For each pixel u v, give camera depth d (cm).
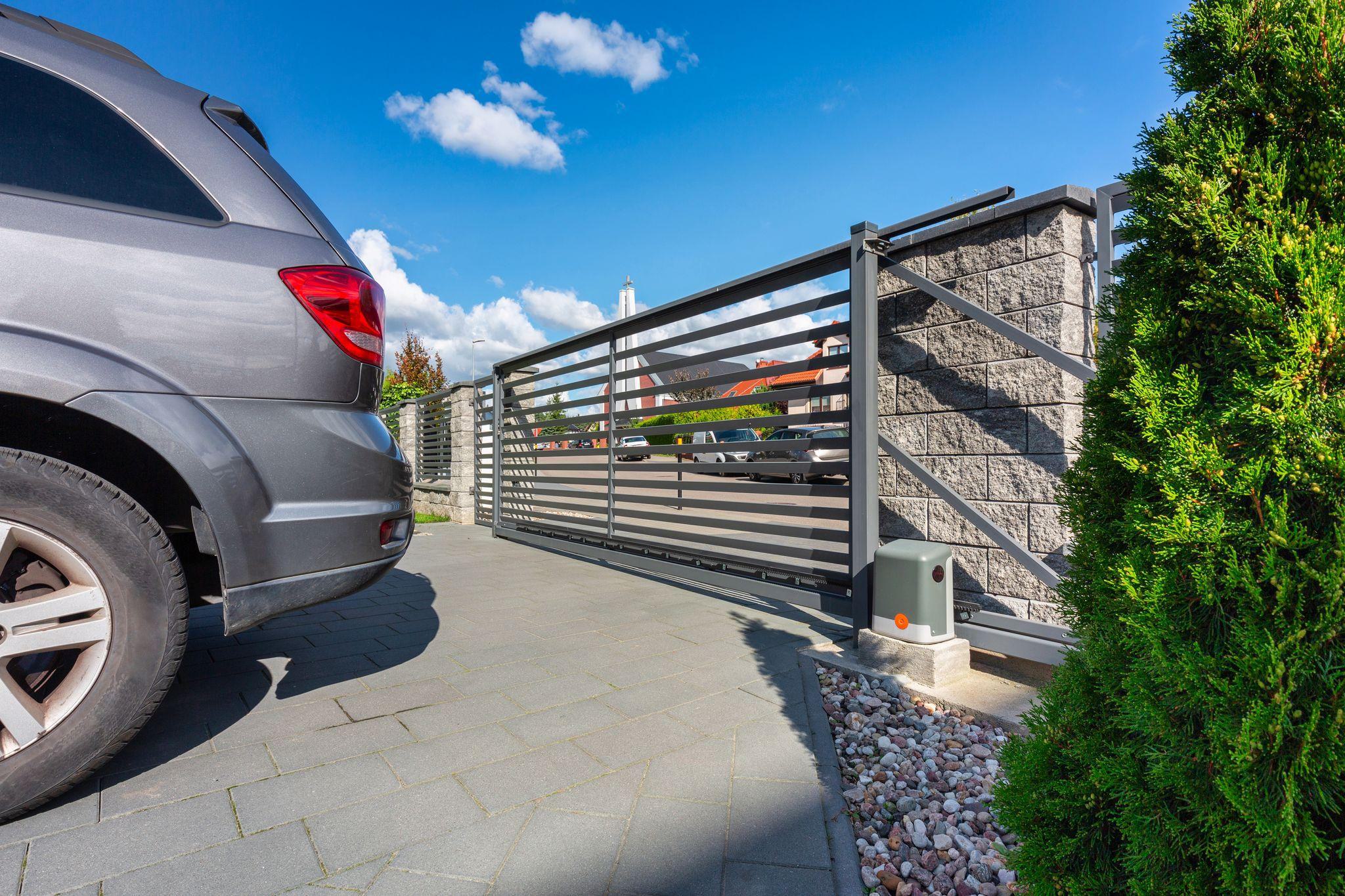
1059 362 303
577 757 244
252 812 202
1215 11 124
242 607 218
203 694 303
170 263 211
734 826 200
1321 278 104
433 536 948
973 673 341
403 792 216
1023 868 138
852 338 390
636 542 626
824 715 286
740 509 505
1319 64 112
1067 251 321
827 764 242
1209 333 121
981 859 187
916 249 386
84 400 193
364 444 246
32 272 191
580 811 207
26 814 196
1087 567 142
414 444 1381
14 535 193
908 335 391
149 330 205
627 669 347
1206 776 108
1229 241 115
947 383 370
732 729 271
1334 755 93
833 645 391
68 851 179
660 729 271
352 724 271
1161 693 112
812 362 448
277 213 238
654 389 619
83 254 199
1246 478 104
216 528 213
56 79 211
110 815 198
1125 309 136
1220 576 106
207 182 226
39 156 202
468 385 1105
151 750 245
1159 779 112
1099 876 128
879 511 405
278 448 225
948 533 371
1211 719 106
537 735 263
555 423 795
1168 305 126
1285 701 97
